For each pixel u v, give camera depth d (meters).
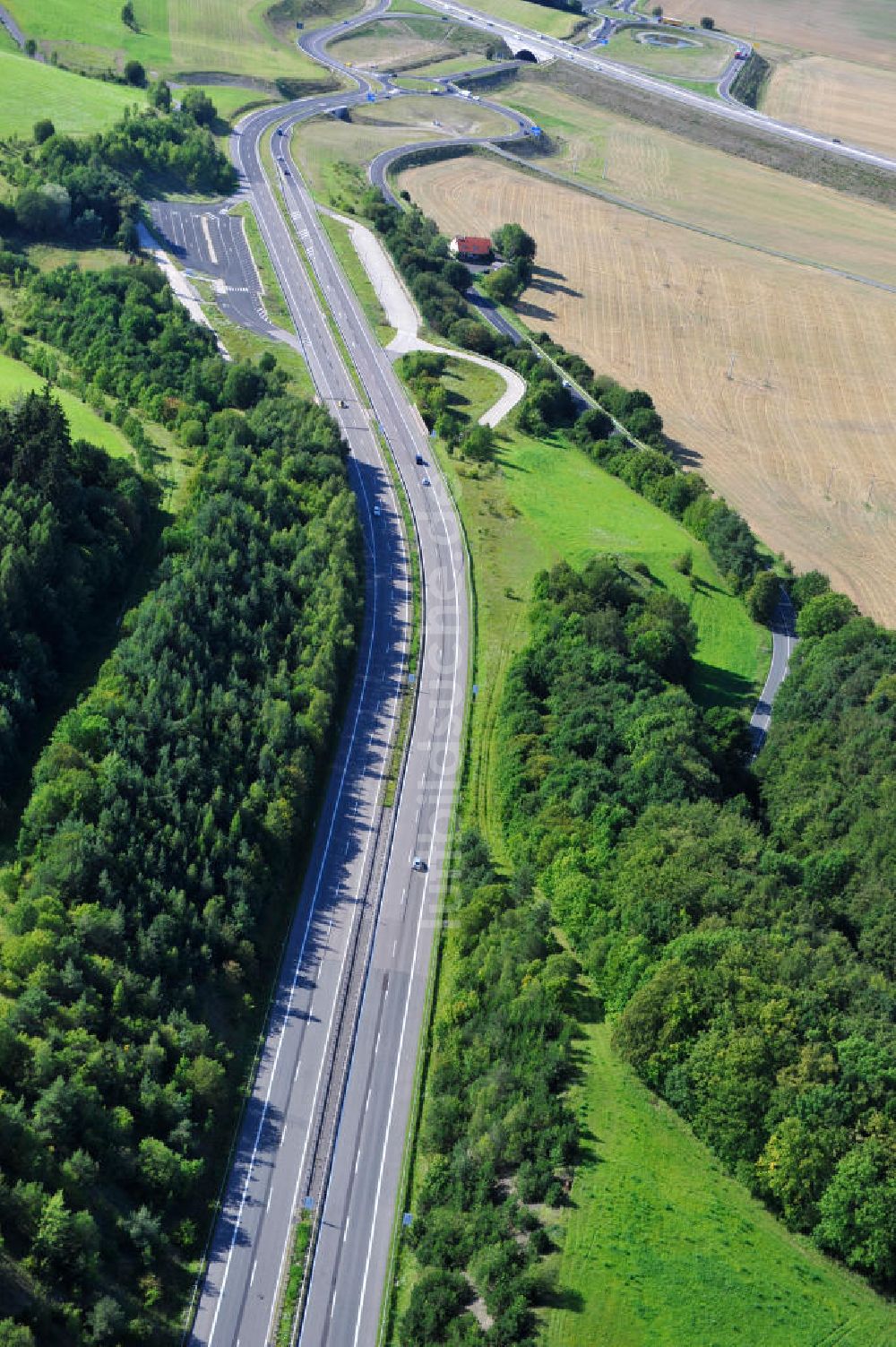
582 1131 166.50
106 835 193.62
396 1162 173.25
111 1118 162.12
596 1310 146.88
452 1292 150.50
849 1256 154.12
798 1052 167.75
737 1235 156.88
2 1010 168.00
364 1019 191.75
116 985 176.12
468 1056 180.62
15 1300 140.25
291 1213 165.75
